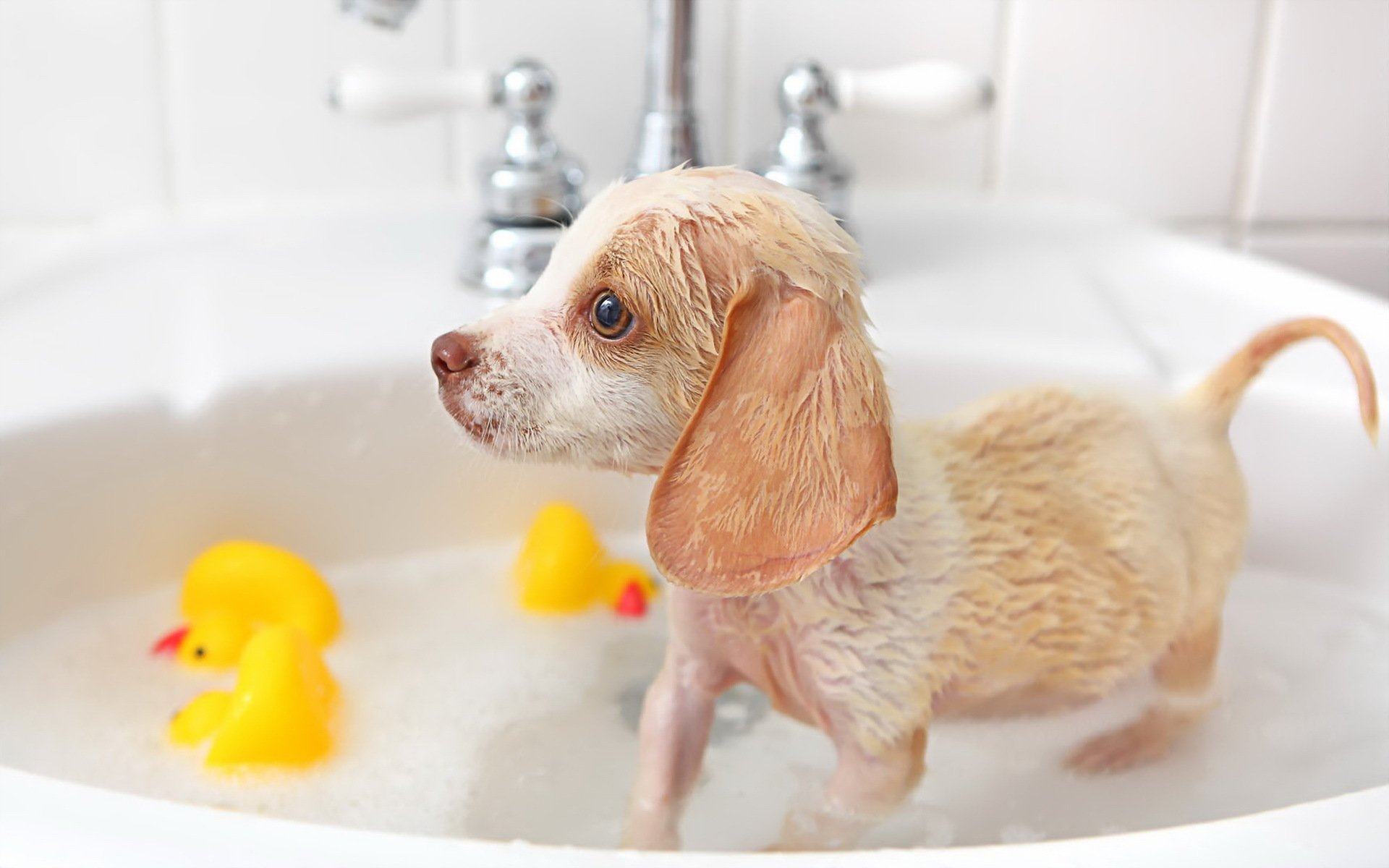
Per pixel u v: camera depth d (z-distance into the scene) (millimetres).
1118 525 529
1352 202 875
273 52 814
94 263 792
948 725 554
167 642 600
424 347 667
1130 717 563
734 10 825
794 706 525
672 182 445
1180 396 599
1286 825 302
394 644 629
